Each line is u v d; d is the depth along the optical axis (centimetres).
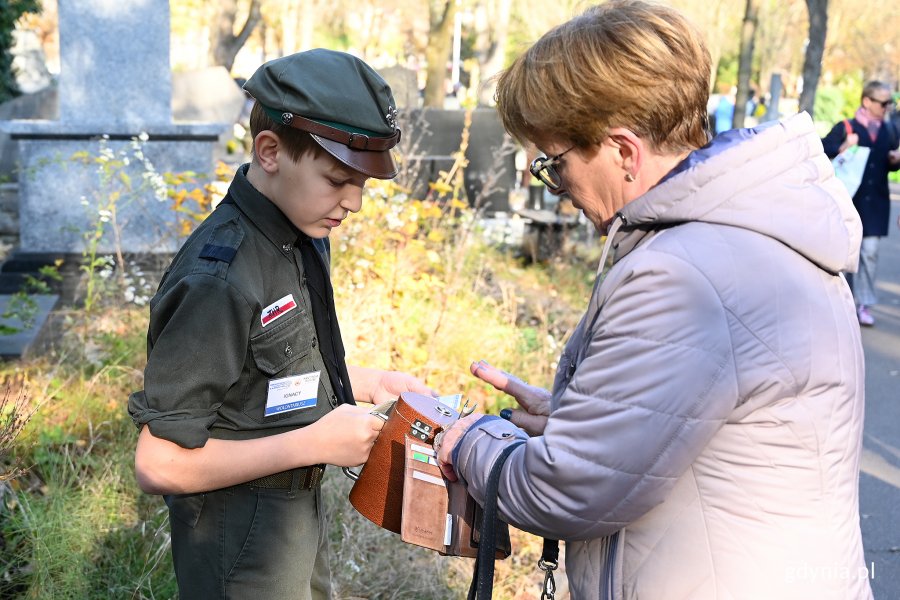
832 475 153
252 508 196
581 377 157
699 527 153
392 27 3725
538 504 160
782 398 150
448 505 192
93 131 695
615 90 156
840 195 162
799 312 152
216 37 1841
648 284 151
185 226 563
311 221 192
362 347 490
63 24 717
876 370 736
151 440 180
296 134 185
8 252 724
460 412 201
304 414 200
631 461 150
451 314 568
